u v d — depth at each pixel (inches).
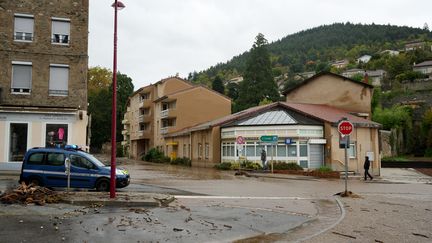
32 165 670.5
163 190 713.6
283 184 929.5
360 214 483.8
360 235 364.5
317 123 1382.9
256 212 489.7
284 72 7076.8
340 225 410.9
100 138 3238.2
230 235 364.2
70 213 435.5
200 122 2317.9
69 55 1111.6
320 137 1380.4
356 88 1689.2
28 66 1083.9
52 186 668.1
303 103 1744.6
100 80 3417.8
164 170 1373.0
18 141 1038.4
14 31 1076.5
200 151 1740.9
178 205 526.6
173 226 391.9
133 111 3161.9
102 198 520.1
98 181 672.4
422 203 597.3
